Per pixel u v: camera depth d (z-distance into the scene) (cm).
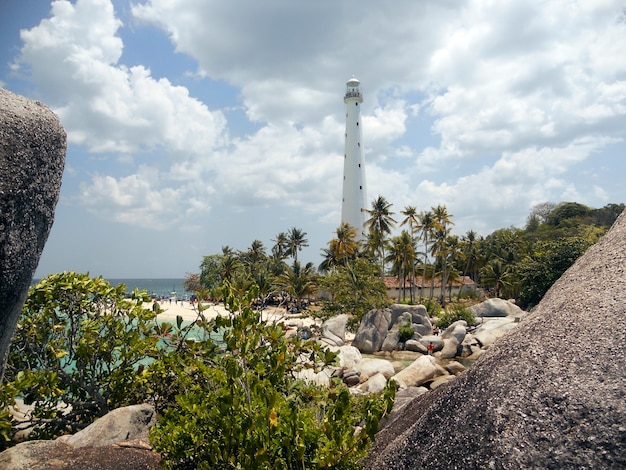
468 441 188
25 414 654
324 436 310
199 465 335
